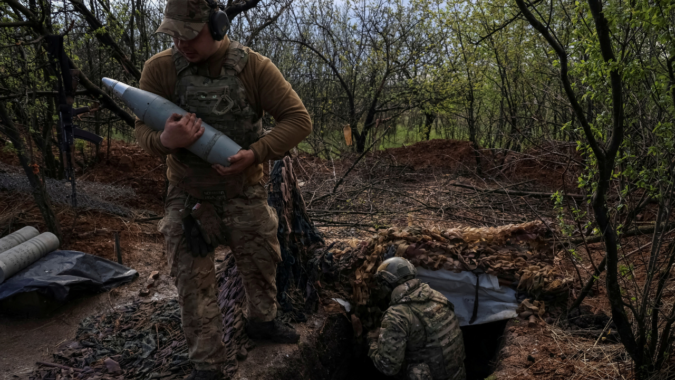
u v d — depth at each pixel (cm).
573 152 516
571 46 231
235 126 204
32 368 263
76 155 634
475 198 618
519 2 197
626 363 262
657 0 179
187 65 199
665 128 212
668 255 256
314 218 548
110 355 274
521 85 778
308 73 1048
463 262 333
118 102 546
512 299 335
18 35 399
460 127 1096
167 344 282
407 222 532
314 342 298
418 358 281
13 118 411
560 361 271
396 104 1039
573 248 307
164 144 192
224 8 511
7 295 308
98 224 452
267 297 265
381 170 782
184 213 214
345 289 341
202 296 226
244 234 232
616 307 237
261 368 260
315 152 925
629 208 286
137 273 377
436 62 918
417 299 285
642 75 199
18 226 418
